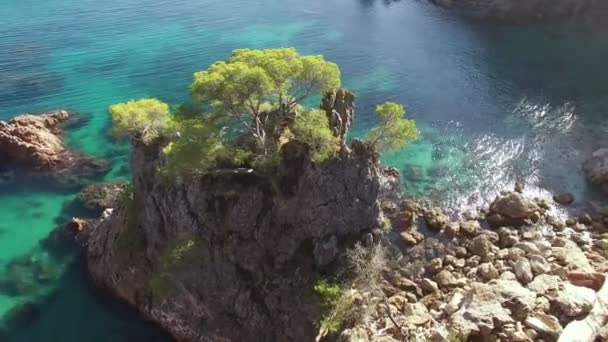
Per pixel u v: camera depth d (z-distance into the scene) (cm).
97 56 9112
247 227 4400
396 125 4422
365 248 4628
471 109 7869
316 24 10475
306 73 4253
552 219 5706
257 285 4369
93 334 4666
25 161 6650
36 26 10075
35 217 5925
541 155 6850
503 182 6397
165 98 8038
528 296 4438
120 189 6106
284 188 4353
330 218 4456
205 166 4128
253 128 4338
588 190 6228
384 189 6109
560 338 4072
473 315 4288
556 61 9194
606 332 4147
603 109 7769
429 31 10288
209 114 4328
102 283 5028
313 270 4394
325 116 4269
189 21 10419
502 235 5438
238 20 10512
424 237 5481
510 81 8588
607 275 4669
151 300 4697
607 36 9919
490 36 10094
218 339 4416
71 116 7612
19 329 4706
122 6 10994
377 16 10925
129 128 4500
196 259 4384
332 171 4344
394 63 9062
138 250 4812
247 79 3953
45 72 8650
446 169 6619
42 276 5200
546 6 10594
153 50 9306
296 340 4222
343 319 4138
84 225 5622
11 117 7531
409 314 4469
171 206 4519
